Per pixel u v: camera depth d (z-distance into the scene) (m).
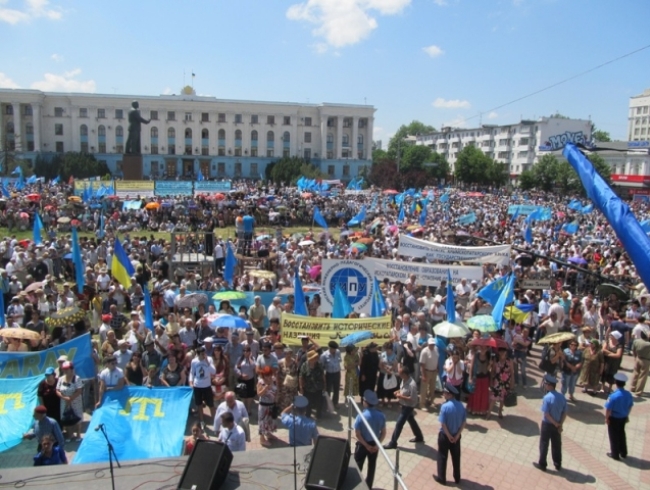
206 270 20.89
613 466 9.30
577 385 13.17
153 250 24.09
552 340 11.83
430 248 19.19
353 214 45.50
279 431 10.40
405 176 86.38
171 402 9.10
